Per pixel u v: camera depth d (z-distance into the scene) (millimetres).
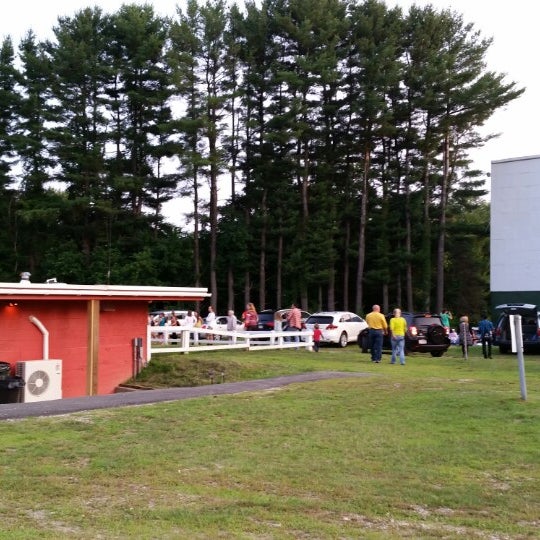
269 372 20500
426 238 54844
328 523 6371
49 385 17438
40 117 52656
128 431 10203
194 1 50125
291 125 49281
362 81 51000
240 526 6184
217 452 8984
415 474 8102
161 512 6535
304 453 9031
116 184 50312
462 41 53125
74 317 19734
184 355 24047
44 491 7148
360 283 53219
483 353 25797
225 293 56531
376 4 52219
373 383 15523
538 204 37562
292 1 51219
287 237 54531
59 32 52750
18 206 53469
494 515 6742
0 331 18000
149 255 50875
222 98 48500
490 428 10555
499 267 38562
